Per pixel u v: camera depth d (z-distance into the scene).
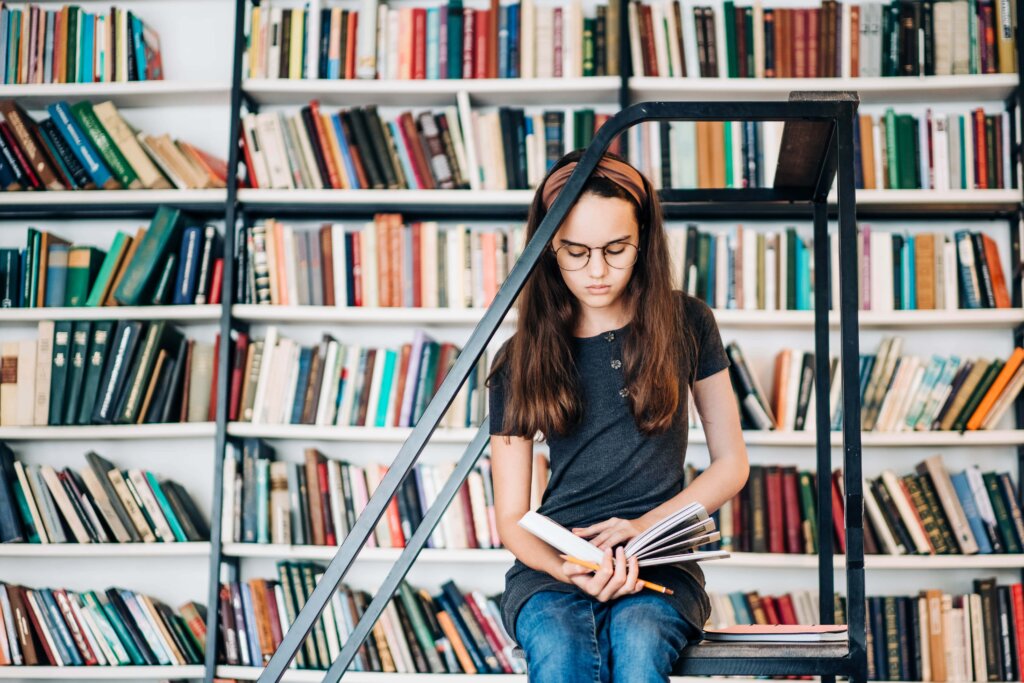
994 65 2.83
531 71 2.90
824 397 1.70
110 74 2.96
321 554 2.76
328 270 2.88
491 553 2.73
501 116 2.88
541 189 1.46
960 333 2.93
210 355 2.87
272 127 2.91
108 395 2.79
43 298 2.88
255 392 2.83
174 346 2.97
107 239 3.08
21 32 2.98
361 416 2.83
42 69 2.97
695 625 1.27
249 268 2.88
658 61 2.86
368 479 2.81
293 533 2.78
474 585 2.94
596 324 1.47
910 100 2.94
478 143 2.89
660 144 2.83
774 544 2.72
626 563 1.23
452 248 2.86
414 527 2.78
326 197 2.87
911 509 2.71
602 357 1.44
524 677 2.66
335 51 2.94
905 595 2.84
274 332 2.85
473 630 2.71
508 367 1.50
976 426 2.73
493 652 2.70
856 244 1.29
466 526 2.77
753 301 2.80
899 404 2.76
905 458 2.90
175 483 2.91
